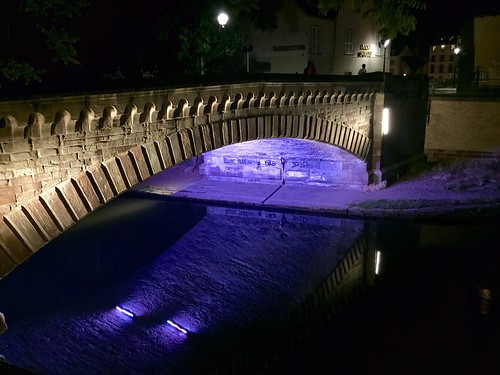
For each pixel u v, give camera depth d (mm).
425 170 25797
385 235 19391
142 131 11211
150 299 14328
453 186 22781
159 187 24500
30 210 9008
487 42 32156
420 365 11102
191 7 22359
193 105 12562
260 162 24484
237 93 14031
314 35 31266
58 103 9016
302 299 14406
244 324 12984
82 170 9922
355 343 12078
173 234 19797
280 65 31672
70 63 16172
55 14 12898
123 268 16609
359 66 35625
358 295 14633
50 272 16328
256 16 30969
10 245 8742
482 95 27453
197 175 26422
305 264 16891
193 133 12766
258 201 21844
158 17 20844
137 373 10766
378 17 14852
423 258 17156
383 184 23047
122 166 10773
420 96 25953
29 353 11359
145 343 11969
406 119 24938
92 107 9711
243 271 16312
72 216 9797
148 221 21234
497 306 13781
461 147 27328
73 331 12430
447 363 11203
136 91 10664
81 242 19047
